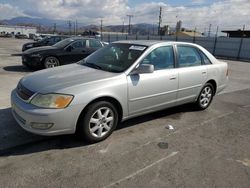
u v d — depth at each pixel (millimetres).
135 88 4145
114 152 3648
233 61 24250
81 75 3975
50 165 3240
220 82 5996
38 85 3656
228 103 6660
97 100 3771
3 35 74875
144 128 4570
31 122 3426
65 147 3717
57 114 3400
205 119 5262
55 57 10023
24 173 3051
